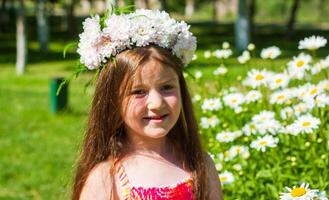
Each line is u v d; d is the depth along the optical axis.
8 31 36.31
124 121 2.72
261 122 4.17
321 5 51.19
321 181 3.70
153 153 2.77
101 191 2.73
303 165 3.86
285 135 4.08
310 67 4.59
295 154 3.99
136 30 2.66
